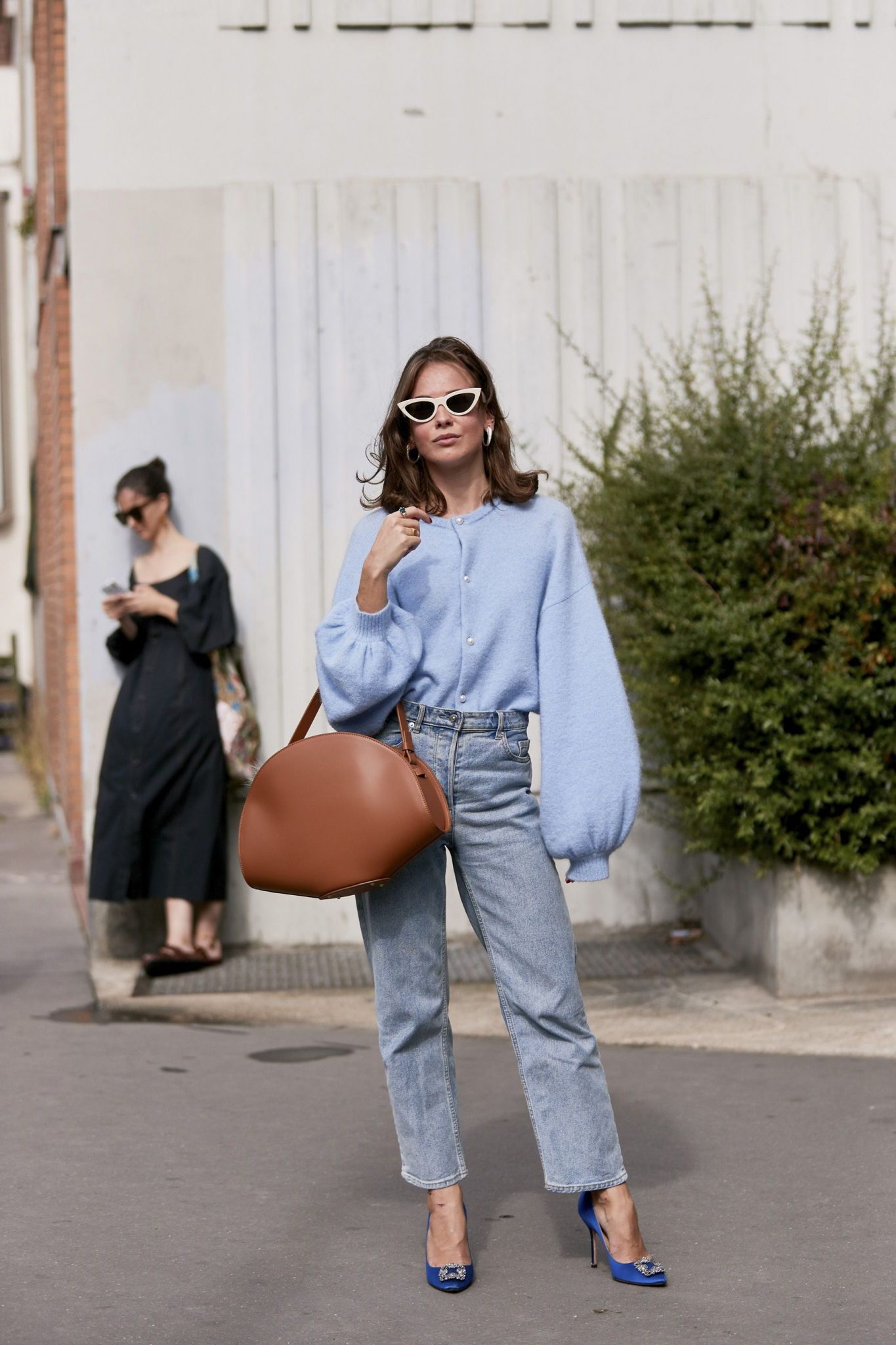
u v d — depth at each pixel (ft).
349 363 22.08
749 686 18.12
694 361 22.47
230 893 21.91
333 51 22.11
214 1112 14.51
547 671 10.30
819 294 22.72
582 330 22.45
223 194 21.90
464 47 22.30
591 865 10.22
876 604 17.97
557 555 10.44
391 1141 13.64
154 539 21.22
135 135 21.81
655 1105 14.53
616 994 19.10
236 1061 16.39
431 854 10.37
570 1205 12.03
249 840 10.18
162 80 21.84
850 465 19.45
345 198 22.04
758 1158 12.94
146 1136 13.76
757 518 19.06
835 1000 18.43
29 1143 13.53
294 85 22.06
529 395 22.38
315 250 22.03
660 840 22.31
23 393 60.54
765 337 22.65
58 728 34.12
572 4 22.43
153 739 20.56
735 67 22.74
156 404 21.81
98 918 21.47
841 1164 12.74
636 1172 12.66
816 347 20.72
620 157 22.58
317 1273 10.63
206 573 20.81
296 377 21.99
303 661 22.02
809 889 18.58
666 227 22.57
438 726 10.19
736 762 18.49
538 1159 13.14
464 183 22.25
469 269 22.29
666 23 22.58
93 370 21.74
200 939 21.17
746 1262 10.69
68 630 24.94
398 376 22.18
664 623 18.53
